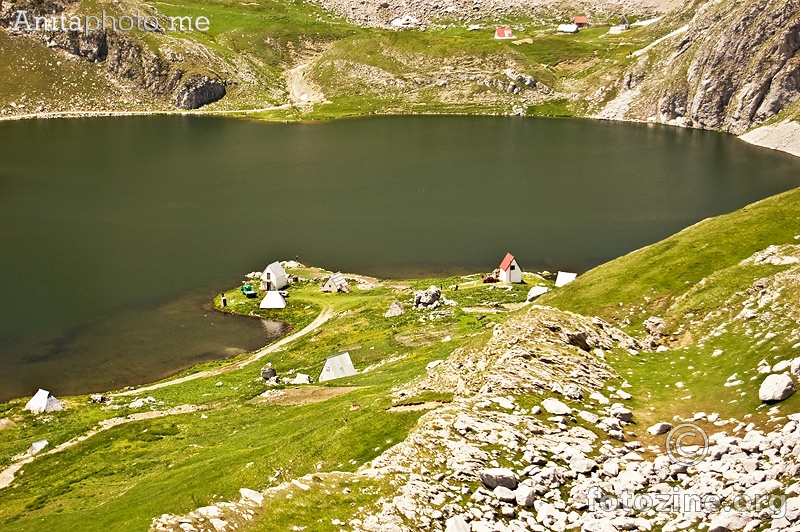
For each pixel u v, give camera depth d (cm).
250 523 3906
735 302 6781
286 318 12188
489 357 5909
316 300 12788
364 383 8088
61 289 13600
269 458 5856
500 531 3784
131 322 12206
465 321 10275
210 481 5922
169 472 6606
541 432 4656
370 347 9769
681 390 5412
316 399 7988
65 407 9100
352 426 5747
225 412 8300
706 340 6219
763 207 9119
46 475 7269
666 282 8019
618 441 4622
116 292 13475
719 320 6612
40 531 5938
